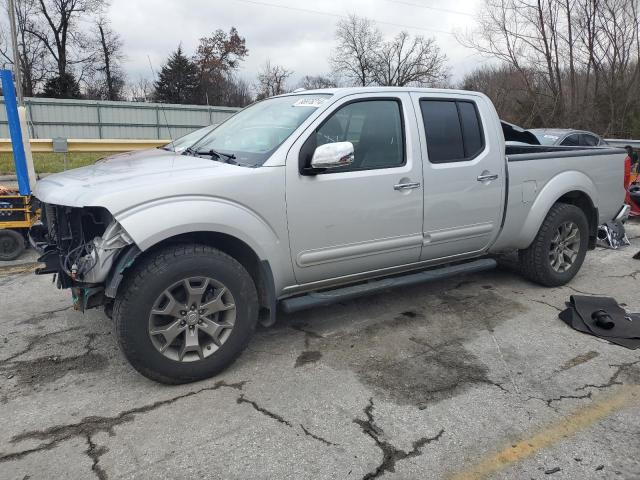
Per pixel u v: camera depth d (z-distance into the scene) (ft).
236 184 10.81
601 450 9.01
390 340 13.24
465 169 14.26
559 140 33.19
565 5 74.90
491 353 12.57
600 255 21.89
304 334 13.55
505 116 83.51
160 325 10.51
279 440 9.14
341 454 8.80
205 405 10.20
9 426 9.48
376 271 13.51
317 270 12.37
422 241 13.84
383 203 12.84
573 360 12.23
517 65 80.18
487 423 9.72
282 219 11.44
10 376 11.24
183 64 101.55
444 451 8.93
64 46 141.08
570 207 16.94
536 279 17.15
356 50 165.27
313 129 11.91
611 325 13.66
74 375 11.32
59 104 91.66
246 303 11.21
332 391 10.77
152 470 8.38
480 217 14.90
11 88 19.58
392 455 8.81
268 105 14.35
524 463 8.66
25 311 14.87
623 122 75.56
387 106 13.23
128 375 11.33
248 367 11.76
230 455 8.75
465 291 16.92
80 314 14.61
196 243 10.85
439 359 12.23
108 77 146.30
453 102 14.49
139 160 12.78
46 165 56.80
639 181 29.94
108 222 10.25
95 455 8.71
